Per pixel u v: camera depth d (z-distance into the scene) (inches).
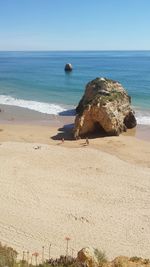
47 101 2815.0
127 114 2052.2
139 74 5073.8
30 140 1814.7
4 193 1139.3
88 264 565.9
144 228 967.0
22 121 2212.1
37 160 1481.3
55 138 1861.5
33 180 1267.2
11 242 829.8
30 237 863.7
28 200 1104.2
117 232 939.3
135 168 1435.8
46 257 757.9
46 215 1008.2
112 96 2052.2
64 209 1055.6
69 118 2279.8
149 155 1605.6
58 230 919.7
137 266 567.5
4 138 1838.1
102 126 1902.1
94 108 1883.6
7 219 951.6
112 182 1283.2
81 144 1761.8
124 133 1962.4
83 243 863.1
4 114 2390.5
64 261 584.7
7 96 3048.7
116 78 4510.3
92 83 2306.8
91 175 1344.7
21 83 3878.0
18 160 1459.2
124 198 1155.9
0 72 5433.1
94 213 1041.5
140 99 2856.8
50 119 2257.6
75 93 3171.8
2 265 543.8
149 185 1261.1
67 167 1417.3
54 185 1238.9
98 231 937.5
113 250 842.2
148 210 1075.9
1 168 1362.0
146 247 872.3
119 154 1616.6
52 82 3983.8
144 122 2167.8
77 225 961.5
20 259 648.4
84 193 1186.0
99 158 1518.2
